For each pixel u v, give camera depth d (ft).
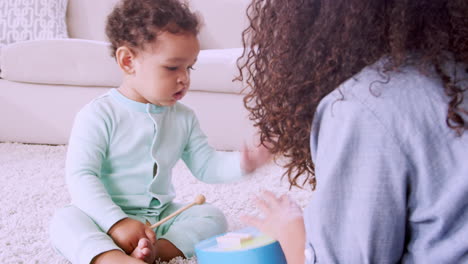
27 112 7.32
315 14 2.05
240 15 8.96
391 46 1.84
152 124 3.94
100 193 3.63
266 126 2.49
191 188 5.36
